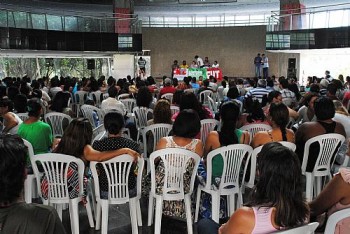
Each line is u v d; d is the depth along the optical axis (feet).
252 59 62.64
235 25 67.77
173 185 11.63
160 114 16.62
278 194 6.17
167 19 77.30
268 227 6.24
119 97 27.27
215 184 12.15
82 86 33.91
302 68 60.44
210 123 16.71
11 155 4.86
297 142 13.69
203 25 69.10
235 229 6.35
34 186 14.52
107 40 50.80
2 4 64.08
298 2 52.80
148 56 55.98
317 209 7.97
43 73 48.73
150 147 16.38
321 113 13.23
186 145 11.91
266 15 74.08
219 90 35.06
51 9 72.08
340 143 13.17
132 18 52.21
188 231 11.72
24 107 18.52
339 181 7.57
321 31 44.34
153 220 12.96
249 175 12.71
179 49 64.90
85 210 14.07
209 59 64.39
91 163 11.26
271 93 19.86
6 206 4.92
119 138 11.66
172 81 34.68
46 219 4.96
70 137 11.45
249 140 13.08
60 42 47.16
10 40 42.47
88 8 74.64
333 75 59.41
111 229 12.54
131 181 11.69
